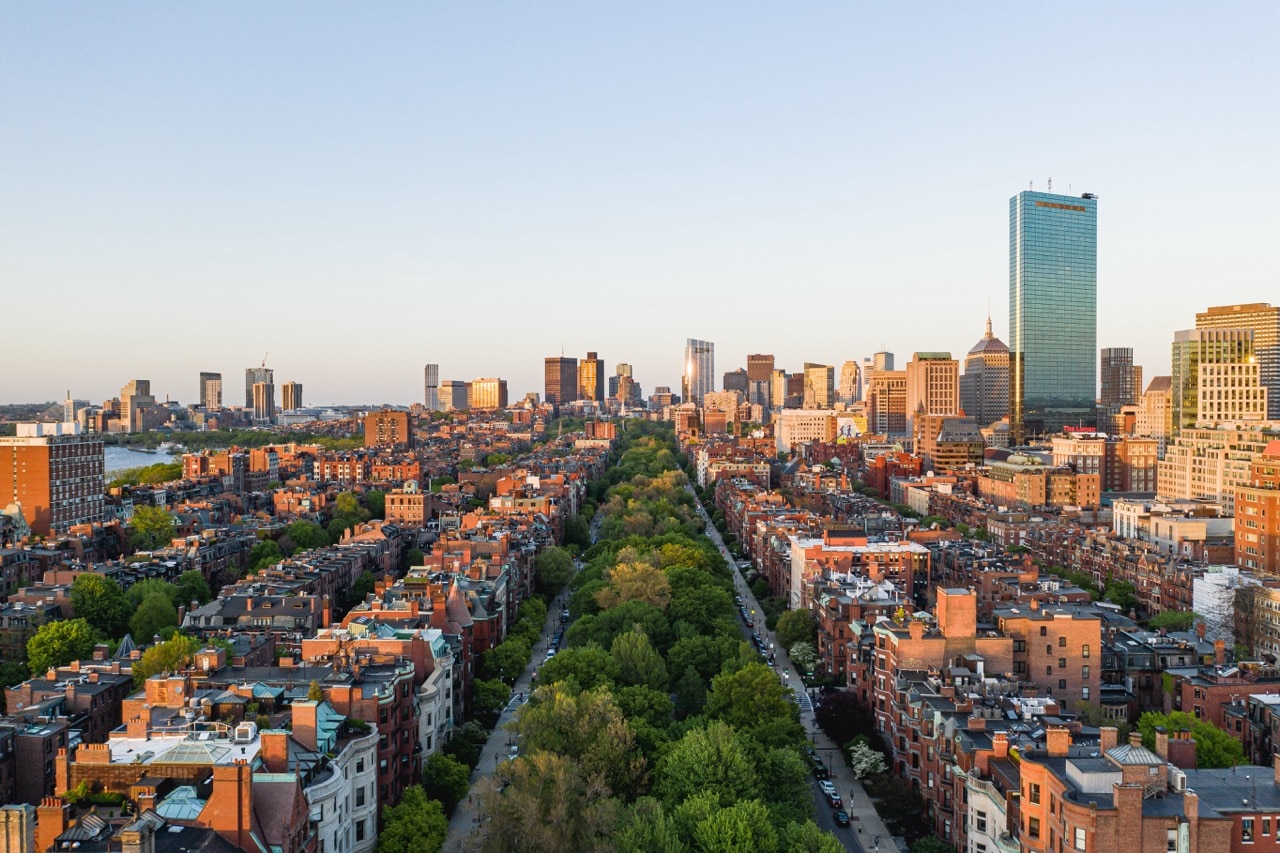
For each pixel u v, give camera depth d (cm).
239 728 12500
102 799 11250
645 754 16962
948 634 19675
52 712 17875
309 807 12419
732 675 19750
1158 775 11962
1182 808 11644
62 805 10719
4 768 15988
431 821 14412
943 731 16175
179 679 14850
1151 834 11431
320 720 14212
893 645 19562
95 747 11831
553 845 13362
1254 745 18375
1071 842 11712
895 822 17062
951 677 18450
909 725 17925
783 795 15862
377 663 17100
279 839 11081
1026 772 12875
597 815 13500
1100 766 12262
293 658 18875
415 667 18350
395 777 16088
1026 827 12800
